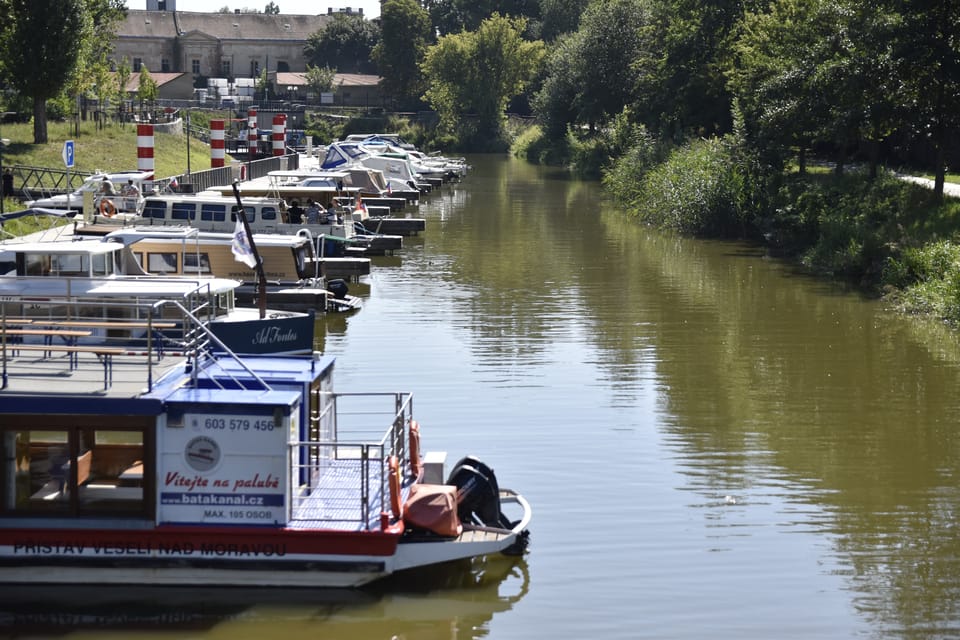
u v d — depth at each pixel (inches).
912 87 2257.6
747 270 2231.8
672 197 2878.9
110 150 3526.1
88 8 3868.1
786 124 2578.7
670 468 1054.4
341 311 1787.6
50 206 2247.8
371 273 2186.3
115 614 762.2
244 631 742.5
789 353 1519.4
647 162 3417.8
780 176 2741.1
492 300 1894.7
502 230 2874.0
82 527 776.3
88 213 1967.3
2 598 781.3
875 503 972.6
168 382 818.8
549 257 2402.8
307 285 1793.8
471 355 1487.5
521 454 1086.4
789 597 795.4
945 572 836.6
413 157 4424.2
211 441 776.9
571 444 1117.7
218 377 839.1
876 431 1176.2
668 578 821.2
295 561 780.0
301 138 5895.7
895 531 912.3
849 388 1342.3
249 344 1331.2
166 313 1231.5
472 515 857.5
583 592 799.7
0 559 780.6
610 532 903.7
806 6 2723.9
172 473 780.0
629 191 3398.1
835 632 745.0
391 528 779.4
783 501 976.3
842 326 1699.1
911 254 1948.8
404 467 885.8
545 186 4200.3
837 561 855.1
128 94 5851.4
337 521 789.2
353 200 2751.0
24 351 926.4
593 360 1469.0
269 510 780.6
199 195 2317.9
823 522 930.1
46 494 783.7
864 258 2097.7
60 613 761.0
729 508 959.0
